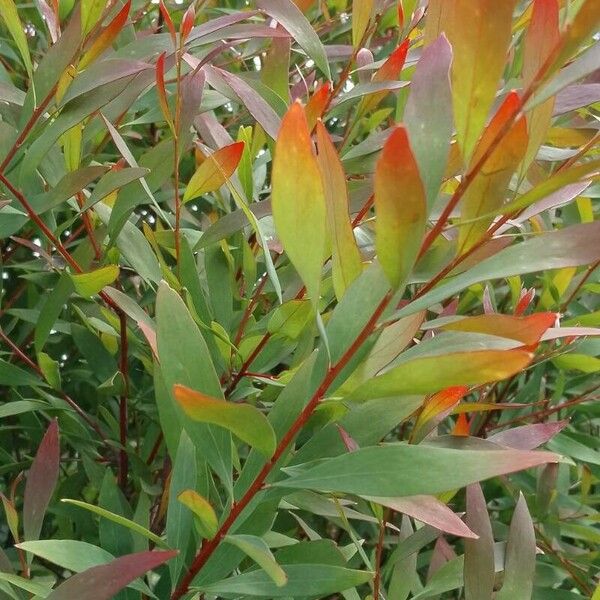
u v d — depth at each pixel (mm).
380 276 362
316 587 373
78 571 356
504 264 314
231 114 781
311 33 519
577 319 576
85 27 485
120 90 474
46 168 523
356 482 334
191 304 469
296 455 406
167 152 512
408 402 410
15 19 469
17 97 511
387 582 579
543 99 287
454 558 472
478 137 307
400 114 530
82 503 352
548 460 307
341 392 379
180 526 399
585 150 414
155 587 422
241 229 517
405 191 282
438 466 322
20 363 693
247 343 492
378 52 767
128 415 662
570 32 273
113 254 552
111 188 451
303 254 315
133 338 532
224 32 527
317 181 302
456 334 359
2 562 419
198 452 410
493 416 730
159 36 521
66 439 594
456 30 299
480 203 326
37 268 571
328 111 556
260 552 326
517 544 441
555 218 742
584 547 764
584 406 715
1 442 704
